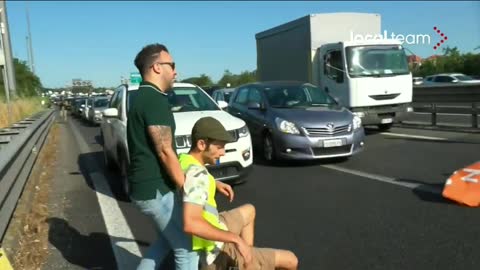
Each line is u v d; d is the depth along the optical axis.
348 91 13.96
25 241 5.48
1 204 5.18
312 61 15.37
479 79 27.52
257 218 6.19
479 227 5.34
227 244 3.30
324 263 4.61
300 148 9.43
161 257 3.53
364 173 8.59
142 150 3.18
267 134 10.23
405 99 14.36
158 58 3.25
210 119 3.32
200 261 3.31
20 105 23.27
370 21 15.83
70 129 25.83
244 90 12.06
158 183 3.19
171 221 3.21
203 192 3.04
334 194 7.21
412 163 9.28
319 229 5.61
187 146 7.09
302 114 9.78
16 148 6.24
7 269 3.92
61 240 5.55
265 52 18.98
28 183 8.60
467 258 4.53
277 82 11.66
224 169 7.45
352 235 5.34
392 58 14.31
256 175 9.04
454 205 6.21
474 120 13.52
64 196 7.86
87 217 6.52
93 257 5.01
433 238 5.09
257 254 3.34
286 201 6.98
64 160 12.43
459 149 10.55
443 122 15.88
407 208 6.21
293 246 5.10
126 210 6.87
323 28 15.37
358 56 14.02
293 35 16.58
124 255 5.03
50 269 4.71
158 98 3.19
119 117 8.18
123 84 9.05
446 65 43.31
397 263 4.52
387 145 11.91
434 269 4.34
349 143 9.54
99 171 10.39
